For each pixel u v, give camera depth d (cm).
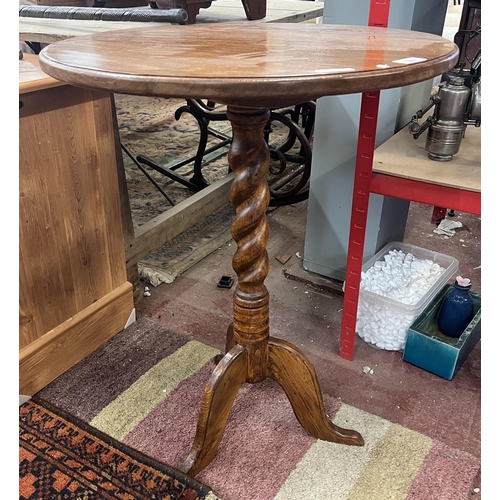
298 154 294
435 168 121
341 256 179
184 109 236
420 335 142
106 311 152
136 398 135
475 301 155
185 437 123
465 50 131
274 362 115
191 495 108
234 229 103
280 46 96
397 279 157
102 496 109
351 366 147
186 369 145
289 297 179
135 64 76
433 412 131
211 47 95
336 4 152
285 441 122
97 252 146
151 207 242
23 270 125
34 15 181
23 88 109
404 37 108
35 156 120
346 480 112
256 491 110
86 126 131
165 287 185
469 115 119
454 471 114
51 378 140
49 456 117
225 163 291
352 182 166
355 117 157
